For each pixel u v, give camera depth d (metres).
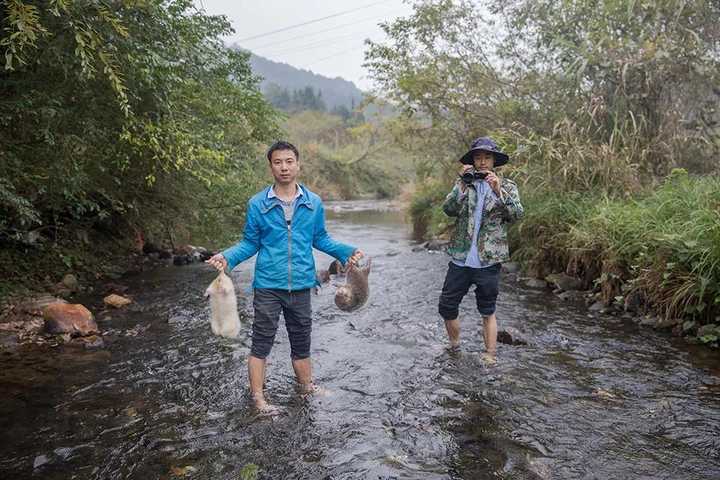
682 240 4.89
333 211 25.80
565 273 6.93
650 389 3.56
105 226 8.54
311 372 3.91
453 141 12.90
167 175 7.58
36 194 5.50
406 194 20.56
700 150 7.86
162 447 2.82
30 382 3.71
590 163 7.49
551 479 2.52
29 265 6.34
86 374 3.87
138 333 4.91
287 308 3.42
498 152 4.06
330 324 5.29
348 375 3.88
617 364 4.05
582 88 8.68
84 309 5.00
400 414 3.23
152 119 5.54
